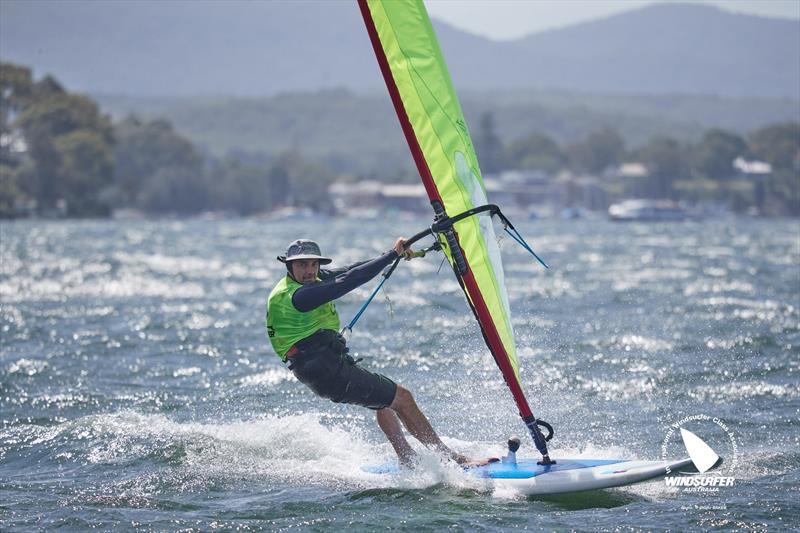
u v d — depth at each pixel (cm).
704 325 6812
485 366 5334
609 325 6912
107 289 10338
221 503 3133
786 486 3186
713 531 2803
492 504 3102
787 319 7062
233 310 8219
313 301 3281
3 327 7100
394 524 2917
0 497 3194
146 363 5547
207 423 4144
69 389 4825
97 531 2877
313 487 3294
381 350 5875
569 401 4475
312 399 4562
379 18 3025
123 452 3700
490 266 3275
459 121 3195
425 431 3478
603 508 3045
